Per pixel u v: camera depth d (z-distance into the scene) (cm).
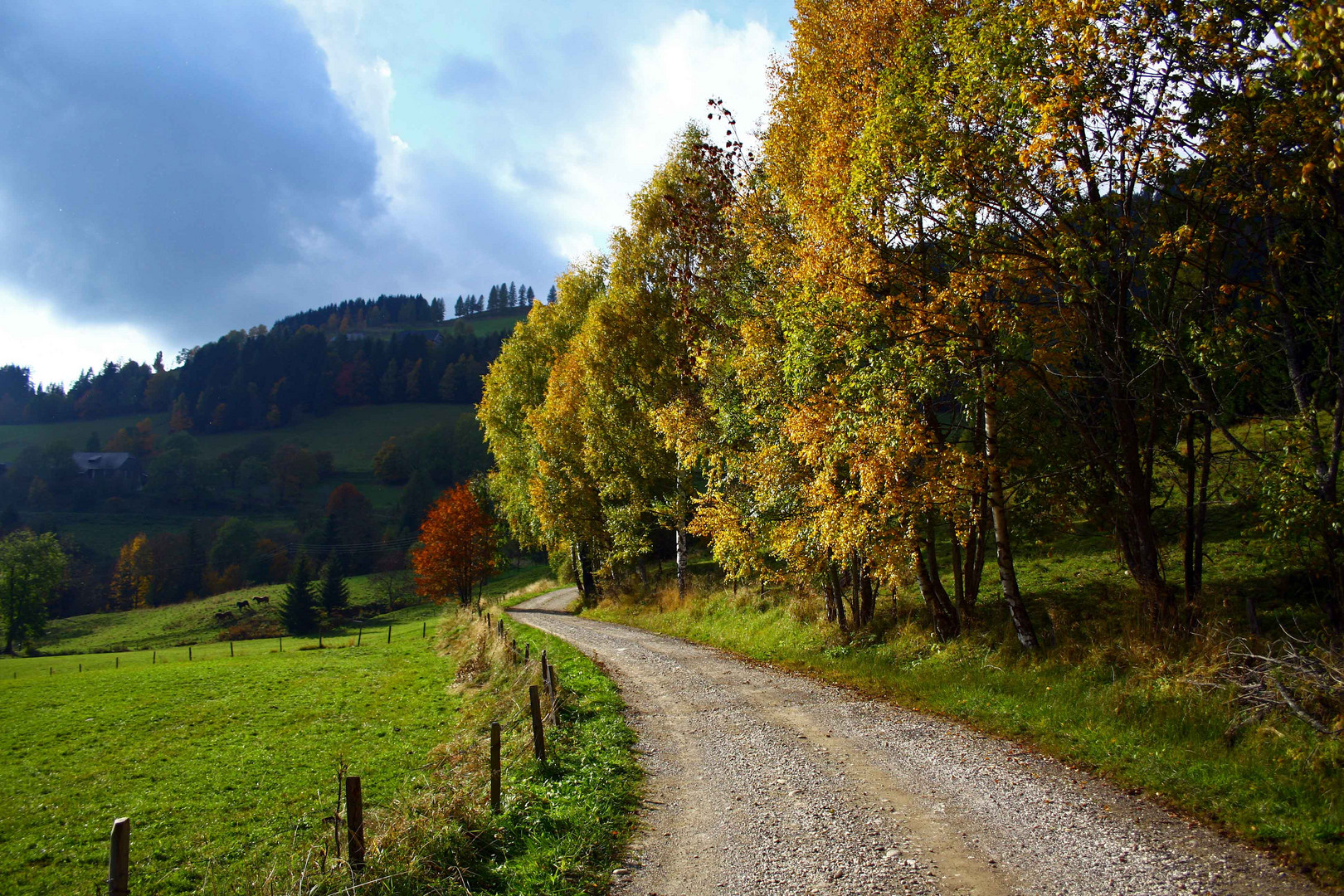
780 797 1010
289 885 783
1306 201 1058
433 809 930
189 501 15725
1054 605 1972
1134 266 1239
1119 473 1574
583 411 3684
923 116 1312
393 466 16725
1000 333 1420
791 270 1747
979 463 1562
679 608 3338
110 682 3600
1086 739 1116
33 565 8962
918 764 1108
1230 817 814
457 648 3475
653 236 2980
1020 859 763
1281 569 1694
